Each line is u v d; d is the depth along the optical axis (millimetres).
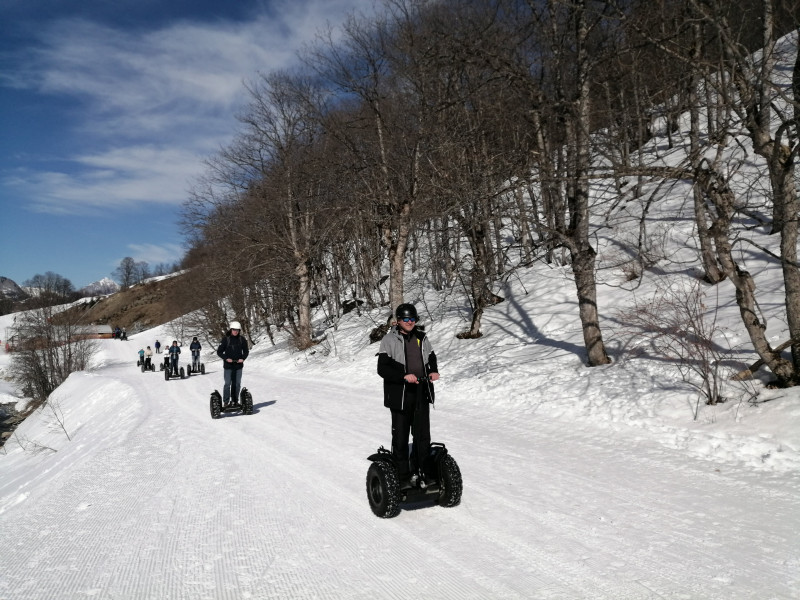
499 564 3883
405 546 4301
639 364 10547
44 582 3922
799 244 12836
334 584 3680
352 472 6664
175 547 4500
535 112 10219
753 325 7656
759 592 3285
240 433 9922
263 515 5215
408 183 19422
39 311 56781
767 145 7148
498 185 10812
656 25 8383
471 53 11031
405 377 4996
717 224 7621
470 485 5887
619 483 5676
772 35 7305
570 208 11461
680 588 3385
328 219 23891
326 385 17500
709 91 8992
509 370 12984
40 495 6918
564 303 16953
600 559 3871
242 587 3697
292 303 32750
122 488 6484
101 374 35719
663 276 14617
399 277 20453
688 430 7332
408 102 18109
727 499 5000
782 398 7148
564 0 8641
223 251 31375
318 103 22266
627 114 8781
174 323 66688
